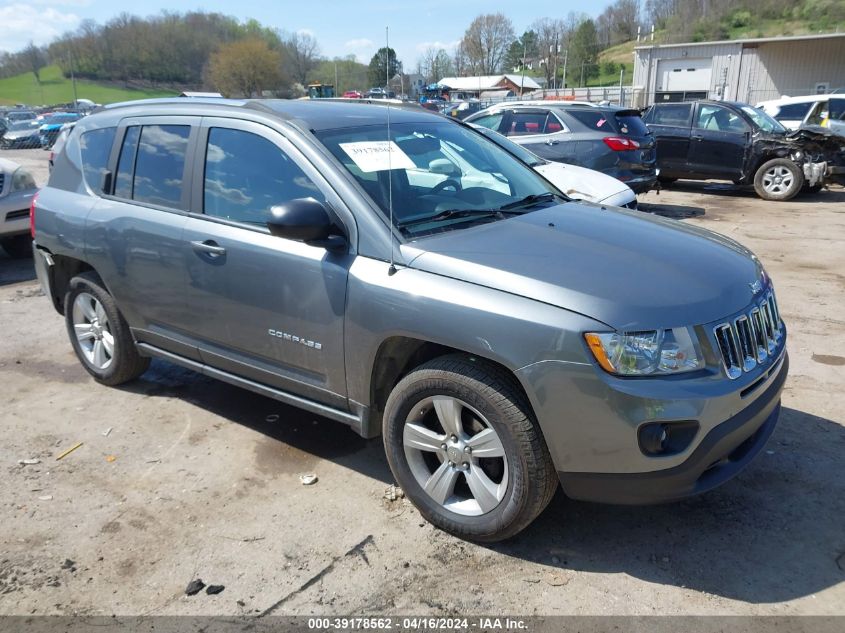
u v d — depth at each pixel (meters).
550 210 3.62
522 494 2.77
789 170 12.63
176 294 3.87
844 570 2.81
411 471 3.13
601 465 2.63
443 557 2.95
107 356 4.71
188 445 3.96
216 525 3.20
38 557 3.00
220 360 3.82
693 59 35.91
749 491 3.36
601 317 2.55
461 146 4.00
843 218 10.88
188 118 3.88
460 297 2.77
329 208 3.22
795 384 4.54
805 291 6.68
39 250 4.77
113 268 4.19
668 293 2.69
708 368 2.64
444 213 3.29
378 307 2.98
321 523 3.20
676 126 13.76
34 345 5.66
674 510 3.24
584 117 10.54
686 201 13.02
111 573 2.89
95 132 4.47
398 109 4.11
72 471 3.70
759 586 2.73
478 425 2.91
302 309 3.27
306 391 3.46
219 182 3.67
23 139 31.19
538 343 2.60
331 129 3.49
